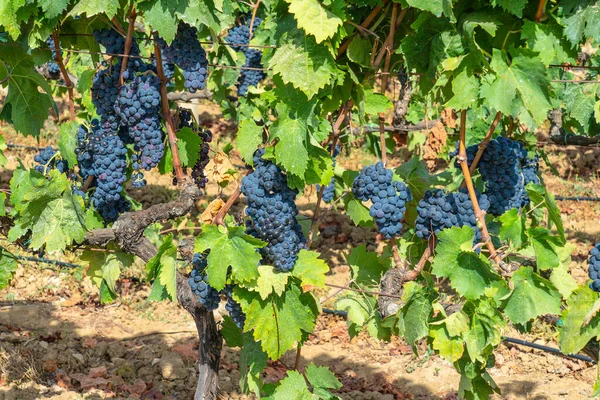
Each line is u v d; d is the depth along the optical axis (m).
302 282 2.41
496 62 2.26
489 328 2.36
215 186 4.82
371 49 2.46
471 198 2.39
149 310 3.67
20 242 2.66
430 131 2.43
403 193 2.44
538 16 2.27
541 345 3.46
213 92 3.71
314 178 2.38
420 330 2.42
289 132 2.34
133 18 2.42
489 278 2.34
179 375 3.29
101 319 3.60
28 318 3.56
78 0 2.45
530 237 2.35
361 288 2.64
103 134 2.54
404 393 3.24
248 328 2.45
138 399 3.15
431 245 2.44
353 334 2.65
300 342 2.51
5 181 4.65
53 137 5.25
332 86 2.37
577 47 2.30
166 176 5.01
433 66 2.31
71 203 2.53
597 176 5.04
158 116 2.52
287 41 2.33
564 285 2.45
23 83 2.64
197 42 2.44
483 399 2.50
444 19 2.29
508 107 2.26
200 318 2.67
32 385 3.18
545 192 2.36
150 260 2.46
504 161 2.44
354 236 4.27
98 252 2.75
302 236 2.45
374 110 2.43
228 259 2.37
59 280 3.81
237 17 3.73
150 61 2.63
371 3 2.37
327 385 2.52
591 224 4.38
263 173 2.38
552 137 3.65
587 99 3.14
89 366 3.33
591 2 2.24
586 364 3.40
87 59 3.16
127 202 2.72
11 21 2.42
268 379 3.27
